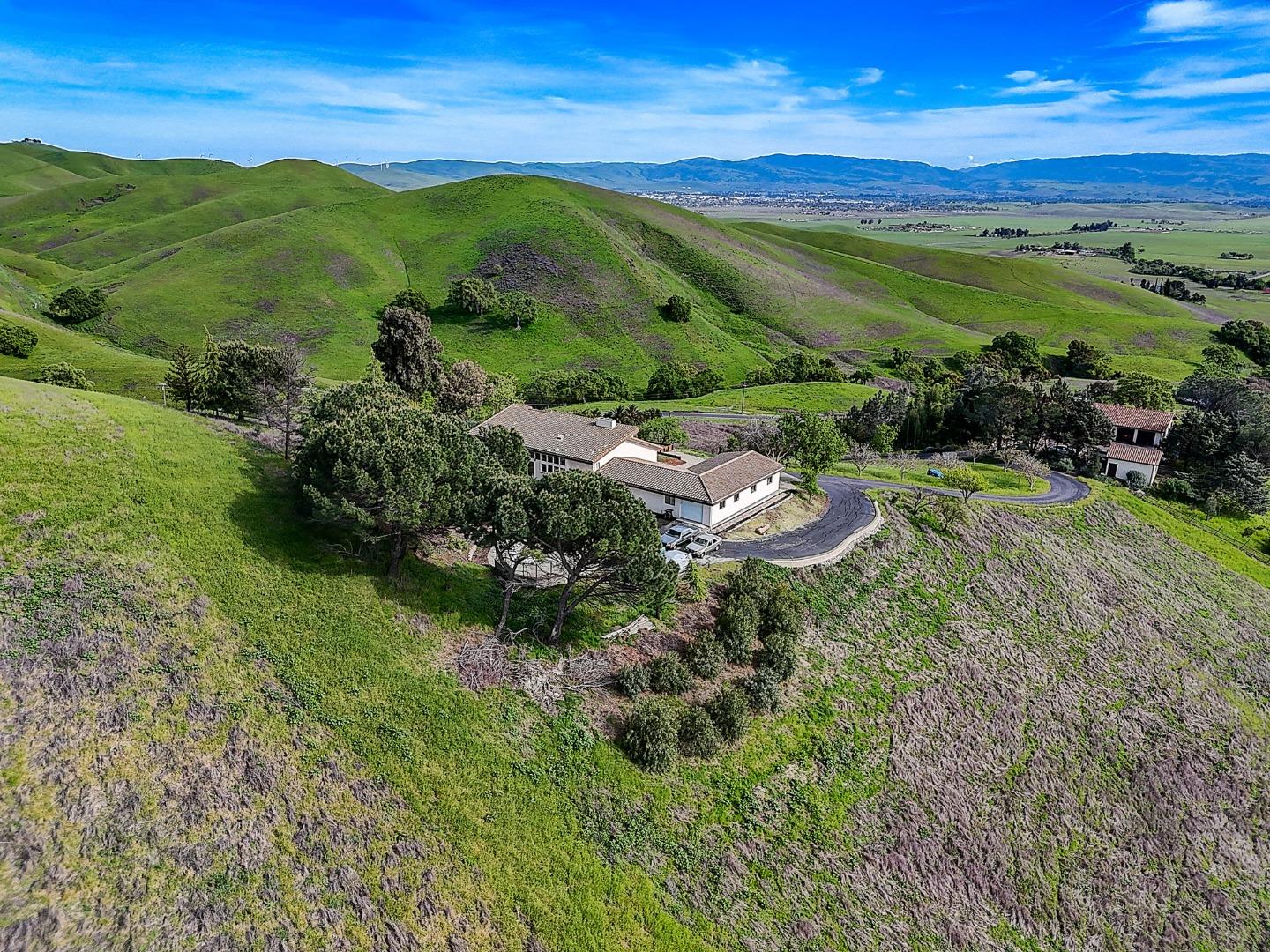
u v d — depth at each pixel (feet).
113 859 75.51
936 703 146.61
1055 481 281.95
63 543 109.40
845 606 165.48
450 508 124.47
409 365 314.55
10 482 115.65
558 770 108.17
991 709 150.51
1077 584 202.49
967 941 108.58
